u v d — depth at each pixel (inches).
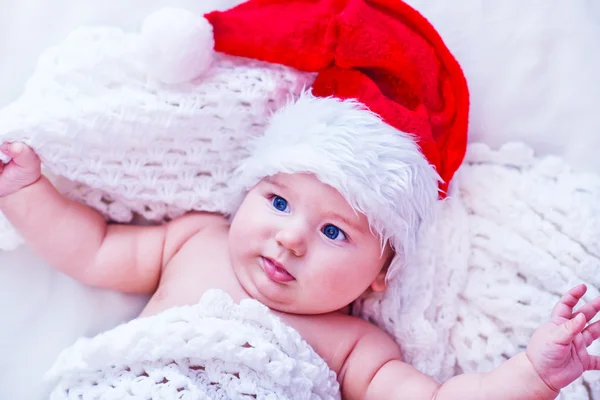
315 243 40.3
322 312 42.5
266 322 39.5
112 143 42.4
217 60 43.7
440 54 44.5
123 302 45.7
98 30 43.0
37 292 44.2
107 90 41.9
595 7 48.5
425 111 42.6
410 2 48.2
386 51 42.0
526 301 43.1
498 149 48.6
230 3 47.1
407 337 44.3
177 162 44.5
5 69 44.9
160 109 41.9
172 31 39.9
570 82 48.3
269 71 43.6
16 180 40.4
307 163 39.6
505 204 45.1
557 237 43.7
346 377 42.8
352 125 40.5
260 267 41.0
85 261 43.4
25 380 43.5
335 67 42.9
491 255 44.6
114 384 38.0
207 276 43.0
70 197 44.4
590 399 42.0
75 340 44.6
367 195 39.7
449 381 39.9
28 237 42.1
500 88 48.7
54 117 40.7
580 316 34.8
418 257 44.2
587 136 48.1
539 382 36.4
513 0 48.4
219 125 43.8
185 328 37.8
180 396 37.0
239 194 44.6
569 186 45.2
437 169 43.5
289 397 38.9
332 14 41.9
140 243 44.7
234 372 38.4
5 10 44.9
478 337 43.9
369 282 42.3
